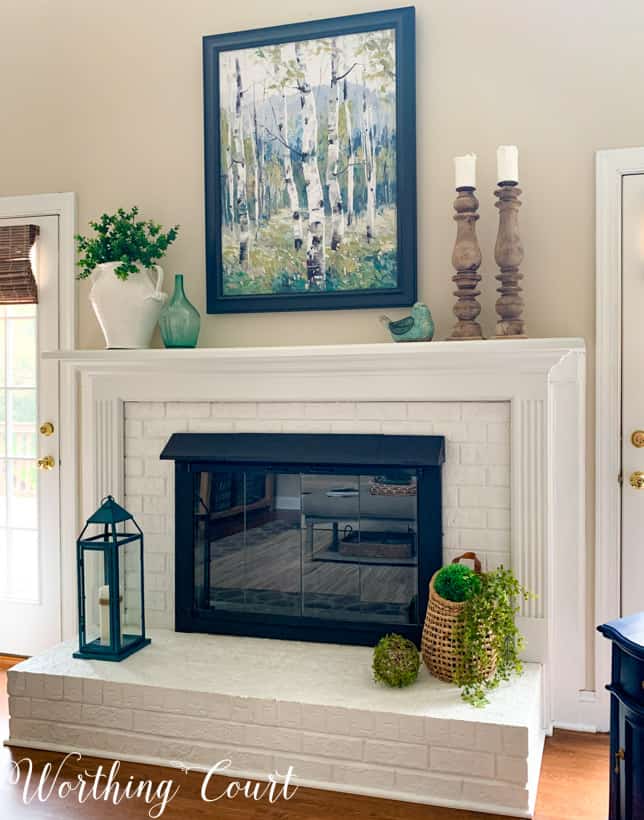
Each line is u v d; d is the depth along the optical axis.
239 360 3.13
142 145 3.51
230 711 2.65
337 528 3.16
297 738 2.59
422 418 3.08
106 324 3.31
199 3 3.42
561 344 2.73
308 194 3.26
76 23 3.60
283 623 3.21
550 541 2.96
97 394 3.46
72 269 3.62
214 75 3.35
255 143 3.32
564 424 2.97
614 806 2.05
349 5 3.23
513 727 2.38
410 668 2.68
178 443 3.31
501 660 2.73
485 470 3.03
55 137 3.64
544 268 3.02
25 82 3.68
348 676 2.80
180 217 3.46
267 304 3.31
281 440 3.20
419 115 3.14
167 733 2.72
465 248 2.94
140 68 3.51
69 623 3.68
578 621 2.98
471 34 3.09
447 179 3.12
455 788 2.45
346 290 3.22
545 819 2.38
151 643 3.18
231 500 3.29
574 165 2.98
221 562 3.31
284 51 3.27
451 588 2.76
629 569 2.97
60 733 2.85
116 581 2.97
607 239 2.95
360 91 3.18
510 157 2.86
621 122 2.94
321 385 3.16
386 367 3.04
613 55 2.94
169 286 3.48
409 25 3.11
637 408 2.95
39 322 3.69
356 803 2.47
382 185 3.17
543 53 3.01
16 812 2.46
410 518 3.08
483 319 3.10
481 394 2.99
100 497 3.48
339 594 3.16
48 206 3.65
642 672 1.93
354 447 3.09
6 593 3.81
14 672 2.89
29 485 3.77
